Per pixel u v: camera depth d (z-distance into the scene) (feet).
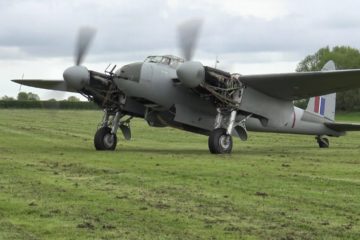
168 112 59.41
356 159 53.62
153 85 56.03
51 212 26.21
